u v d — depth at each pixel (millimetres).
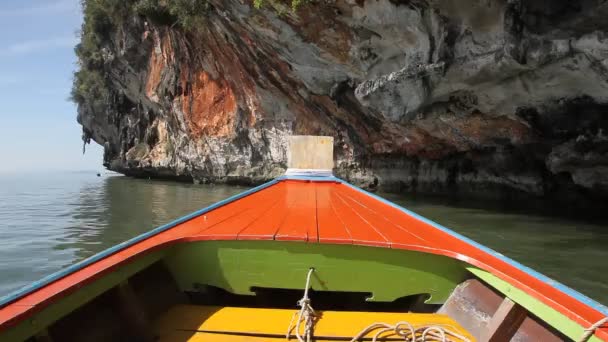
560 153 11250
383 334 2100
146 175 33062
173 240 2400
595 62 7734
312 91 15367
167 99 25812
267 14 12164
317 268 2465
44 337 1577
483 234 8641
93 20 28250
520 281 1848
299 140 6465
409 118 11164
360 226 2914
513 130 12016
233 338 2049
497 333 1919
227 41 17266
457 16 8977
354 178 18938
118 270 2004
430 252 2326
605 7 7082
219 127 22938
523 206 13047
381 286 2457
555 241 7969
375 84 10680
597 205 12359
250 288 2523
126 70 29359
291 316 2301
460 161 15836
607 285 5352
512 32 8086
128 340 1980
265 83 17922
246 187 22375
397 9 9531
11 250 7645
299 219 3137
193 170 25250
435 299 2488
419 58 9906
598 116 9617
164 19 20125
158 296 2330
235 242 2500
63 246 7992
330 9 10734
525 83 9453
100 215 12039
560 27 7727
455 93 10859
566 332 1585
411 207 12812
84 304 1882
